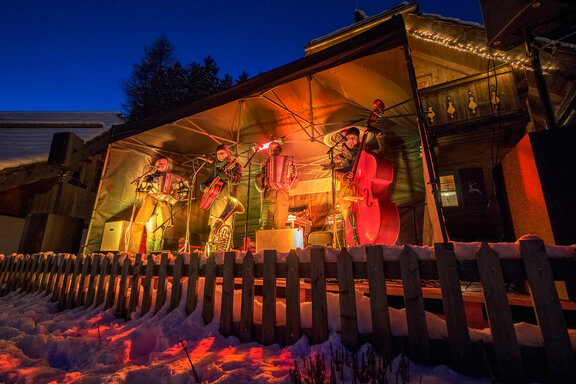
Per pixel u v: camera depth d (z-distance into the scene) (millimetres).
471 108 4223
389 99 4961
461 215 4402
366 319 2178
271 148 5207
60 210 10406
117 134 6723
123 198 7094
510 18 3363
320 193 7270
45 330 3180
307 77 4738
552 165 2436
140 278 3498
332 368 1728
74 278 4125
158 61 23812
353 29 7078
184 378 1769
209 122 6250
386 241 3586
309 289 3025
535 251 1772
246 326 2492
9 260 5500
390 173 3854
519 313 2521
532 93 4887
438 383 1648
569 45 3744
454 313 1875
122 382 1781
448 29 5621
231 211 5148
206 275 2893
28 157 9531
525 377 1650
